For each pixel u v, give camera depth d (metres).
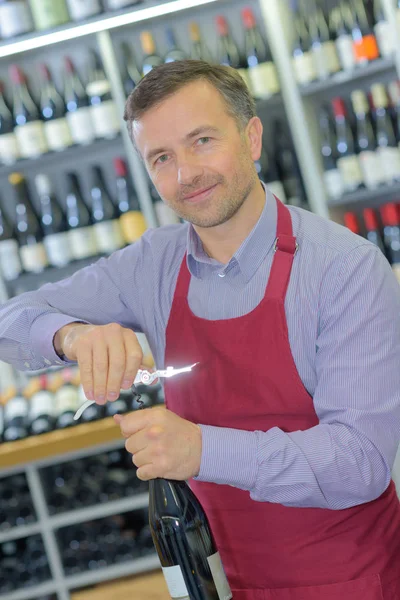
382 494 1.39
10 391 3.25
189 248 1.43
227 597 1.27
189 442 1.16
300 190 3.61
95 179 3.66
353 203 3.65
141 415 1.16
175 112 1.28
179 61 1.33
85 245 3.49
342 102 3.43
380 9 3.45
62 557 3.17
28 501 3.15
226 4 3.62
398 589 1.38
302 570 1.34
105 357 1.22
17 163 3.48
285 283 1.34
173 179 1.31
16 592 3.10
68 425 2.99
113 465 3.24
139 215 3.54
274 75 3.42
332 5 3.53
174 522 1.27
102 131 3.42
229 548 1.40
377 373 1.25
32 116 3.60
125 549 3.16
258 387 1.37
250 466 1.18
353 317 1.28
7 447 2.96
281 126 3.63
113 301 1.59
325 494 1.21
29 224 3.63
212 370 1.41
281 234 1.37
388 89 3.57
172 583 1.28
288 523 1.34
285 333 1.34
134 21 3.43
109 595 3.06
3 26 3.38
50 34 3.36
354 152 3.49
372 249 1.32
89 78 3.64
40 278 3.58
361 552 1.34
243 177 1.33
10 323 1.49
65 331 1.40
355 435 1.21
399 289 1.36
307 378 1.35
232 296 1.40
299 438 1.20
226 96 1.32
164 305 1.53
